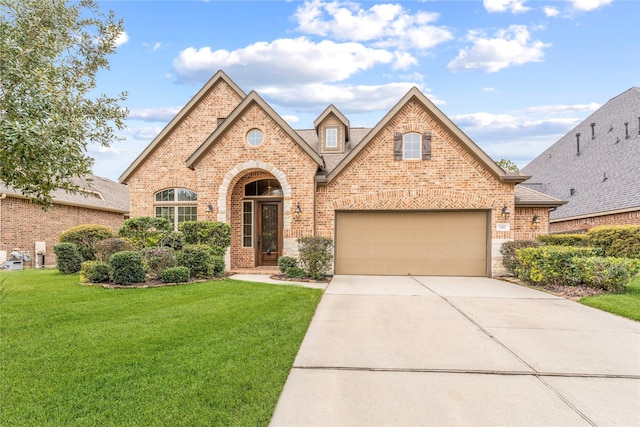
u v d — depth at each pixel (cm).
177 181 1580
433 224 1345
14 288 932
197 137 1591
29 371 436
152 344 528
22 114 525
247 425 337
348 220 1367
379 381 440
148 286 970
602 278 942
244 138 1342
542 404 390
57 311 701
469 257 1331
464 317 728
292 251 1308
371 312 766
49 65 583
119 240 1140
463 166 1322
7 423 330
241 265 1448
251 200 1465
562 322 695
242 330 602
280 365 469
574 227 2195
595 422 356
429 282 1181
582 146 2438
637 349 552
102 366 451
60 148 530
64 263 1239
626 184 1850
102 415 345
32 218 1834
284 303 798
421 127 1338
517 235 1348
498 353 532
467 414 369
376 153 1347
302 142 1300
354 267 1360
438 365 488
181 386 403
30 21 572
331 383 433
